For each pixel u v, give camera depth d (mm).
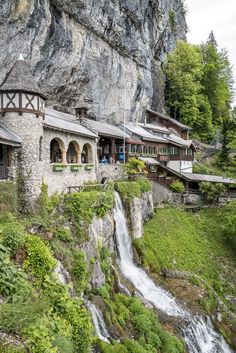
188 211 42031
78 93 40062
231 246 35938
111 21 39906
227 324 25422
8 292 11055
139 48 49719
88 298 17406
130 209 29422
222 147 64375
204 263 31609
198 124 74500
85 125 33031
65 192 24312
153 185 41125
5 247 13180
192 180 45969
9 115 19156
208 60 85500
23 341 9188
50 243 16688
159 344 18328
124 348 15836
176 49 72438
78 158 28969
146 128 52500
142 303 21453
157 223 34906
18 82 19125
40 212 19234
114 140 39156
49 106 37781
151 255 28469
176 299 24500
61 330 11406
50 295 13055
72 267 17125
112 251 24500
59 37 33344
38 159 19922
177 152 53406
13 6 27516
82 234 19953
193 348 20391
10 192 18109
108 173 34062
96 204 23031
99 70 41500
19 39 29562
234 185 44281
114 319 17656
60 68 35469
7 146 18812
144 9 48125
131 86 50125
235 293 29750
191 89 72000
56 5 32250
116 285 21641
